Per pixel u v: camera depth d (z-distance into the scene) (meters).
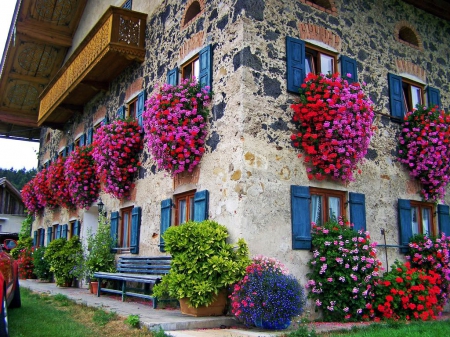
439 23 10.89
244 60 7.28
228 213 7.04
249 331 5.95
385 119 9.16
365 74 9.00
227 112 7.43
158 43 10.19
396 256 8.70
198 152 7.83
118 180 10.41
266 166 7.18
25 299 9.16
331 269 7.25
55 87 14.53
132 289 9.07
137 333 5.64
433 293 7.69
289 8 8.07
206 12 8.41
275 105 7.49
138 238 9.89
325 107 7.30
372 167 8.72
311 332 5.78
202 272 6.52
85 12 15.48
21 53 16.14
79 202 12.79
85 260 11.59
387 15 9.77
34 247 17.19
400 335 5.59
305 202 7.47
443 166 9.11
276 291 6.03
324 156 7.34
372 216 8.50
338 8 8.85
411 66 9.94
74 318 6.83
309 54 8.41
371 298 7.33
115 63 11.24
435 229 9.61
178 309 7.46
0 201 25.83
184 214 8.52
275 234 7.07
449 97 10.62
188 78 8.99
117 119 10.61
